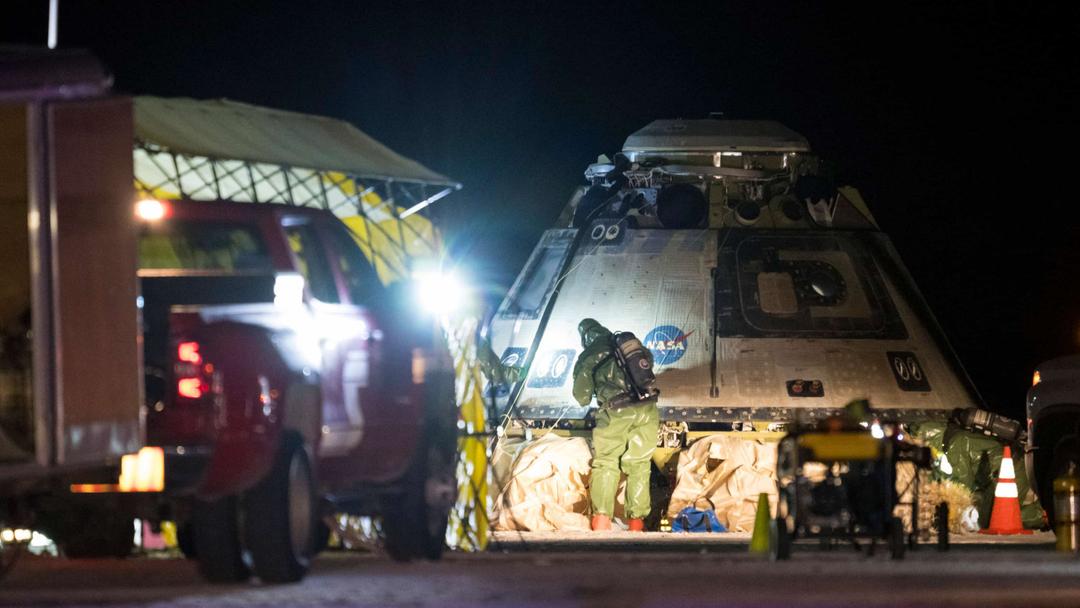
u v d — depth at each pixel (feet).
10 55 81.15
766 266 175.32
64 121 80.48
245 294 94.22
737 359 169.07
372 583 90.27
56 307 79.61
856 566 103.24
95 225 82.28
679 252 176.45
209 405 84.07
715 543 134.72
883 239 180.34
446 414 110.93
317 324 92.68
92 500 86.17
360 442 97.86
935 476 158.81
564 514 152.76
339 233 102.58
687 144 181.68
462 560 110.63
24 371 87.81
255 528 87.66
